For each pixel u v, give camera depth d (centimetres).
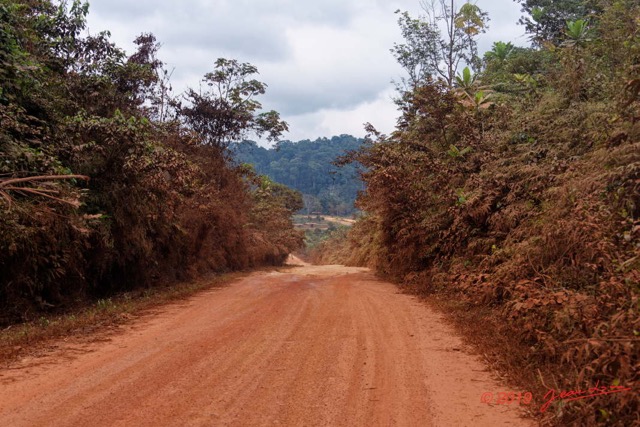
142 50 2050
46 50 1327
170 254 1691
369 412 470
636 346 458
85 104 1384
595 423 414
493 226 1223
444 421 450
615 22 1416
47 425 436
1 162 928
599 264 699
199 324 896
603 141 1021
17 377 580
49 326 867
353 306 1090
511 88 2214
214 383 552
